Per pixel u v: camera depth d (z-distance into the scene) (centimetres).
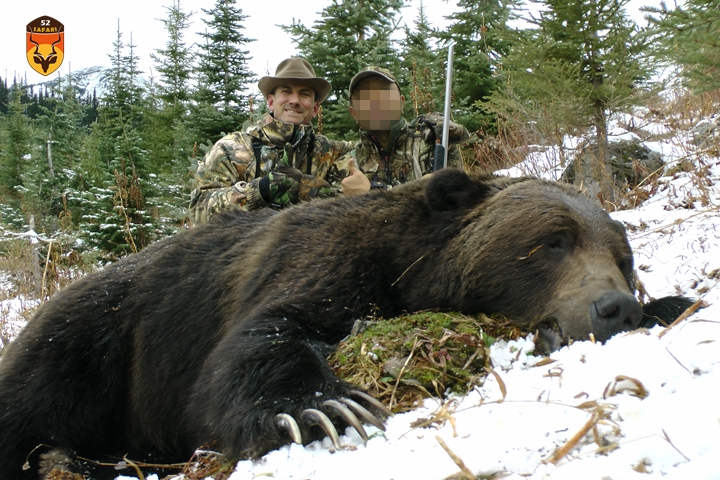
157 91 2764
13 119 2839
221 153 580
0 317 912
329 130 1184
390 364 287
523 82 837
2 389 417
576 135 841
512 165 969
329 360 308
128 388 429
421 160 693
